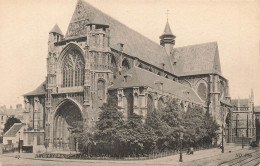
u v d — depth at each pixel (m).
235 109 144.38
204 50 132.50
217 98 121.62
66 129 89.94
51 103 89.81
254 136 143.38
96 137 69.81
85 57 85.38
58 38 94.25
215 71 125.62
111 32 97.38
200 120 95.81
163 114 80.38
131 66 101.19
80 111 84.38
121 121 69.31
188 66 130.75
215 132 109.88
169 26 139.38
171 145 83.25
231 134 130.75
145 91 82.44
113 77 91.81
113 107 70.19
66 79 91.12
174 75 127.44
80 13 94.00
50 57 91.88
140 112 81.56
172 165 53.44
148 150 71.69
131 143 66.12
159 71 117.19
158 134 74.50
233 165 52.62
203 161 59.16
